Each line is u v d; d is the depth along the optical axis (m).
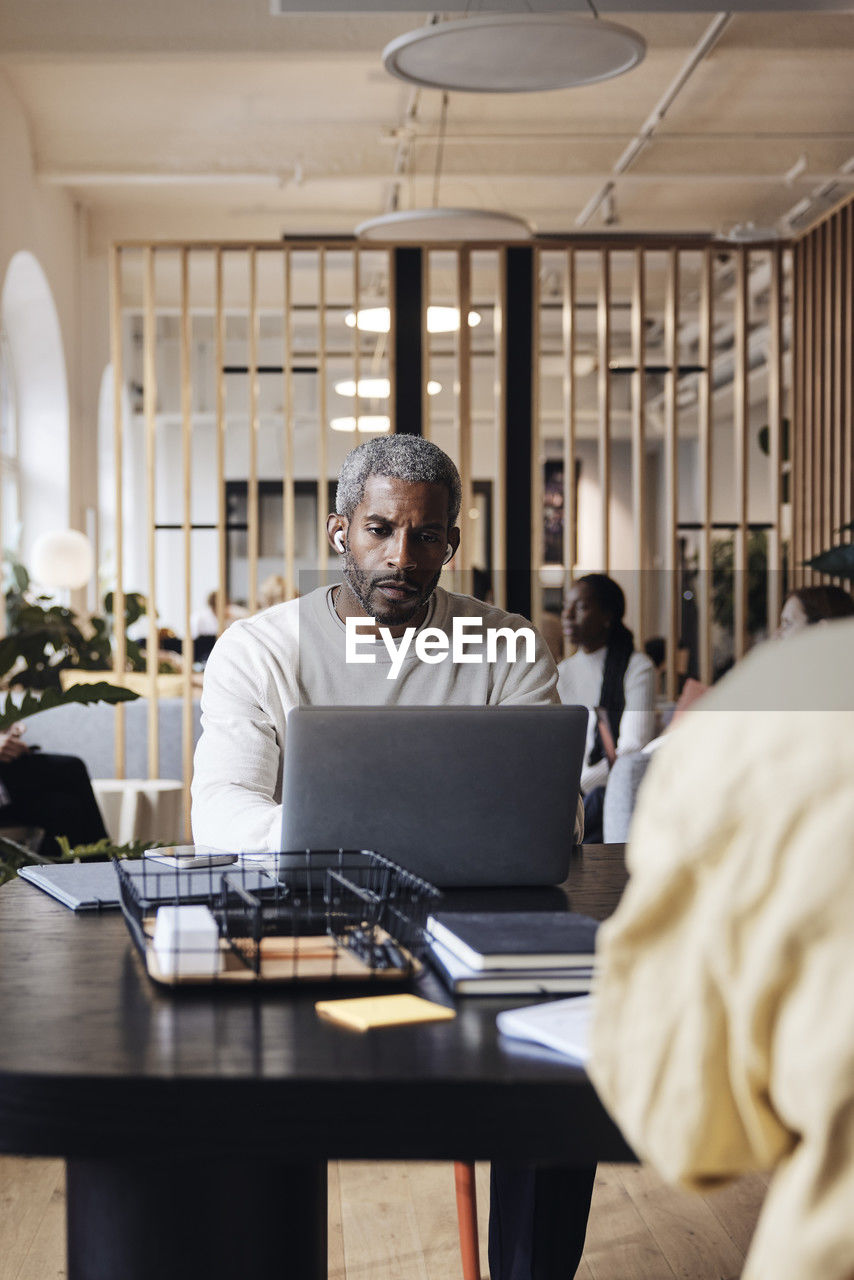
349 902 1.57
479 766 1.63
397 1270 2.31
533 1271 1.94
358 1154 0.98
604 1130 0.97
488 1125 0.98
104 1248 1.17
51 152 8.62
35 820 4.95
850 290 6.84
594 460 17.38
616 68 4.82
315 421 14.77
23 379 9.45
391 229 6.51
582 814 2.25
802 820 0.65
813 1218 0.64
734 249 6.99
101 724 6.40
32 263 8.59
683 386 14.52
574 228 10.30
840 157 8.88
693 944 0.69
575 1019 1.10
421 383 6.75
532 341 6.71
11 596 8.27
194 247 6.68
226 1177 1.16
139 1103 0.98
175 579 15.16
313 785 1.59
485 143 8.75
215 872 1.67
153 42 6.60
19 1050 1.05
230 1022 1.13
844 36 7.03
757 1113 0.68
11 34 6.57
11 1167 2.86
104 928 1.50
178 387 14.55
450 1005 1.19
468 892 1.68
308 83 7.84
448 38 4.54
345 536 2.21
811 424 7.27
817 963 0.64
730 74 7.63
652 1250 2.39
